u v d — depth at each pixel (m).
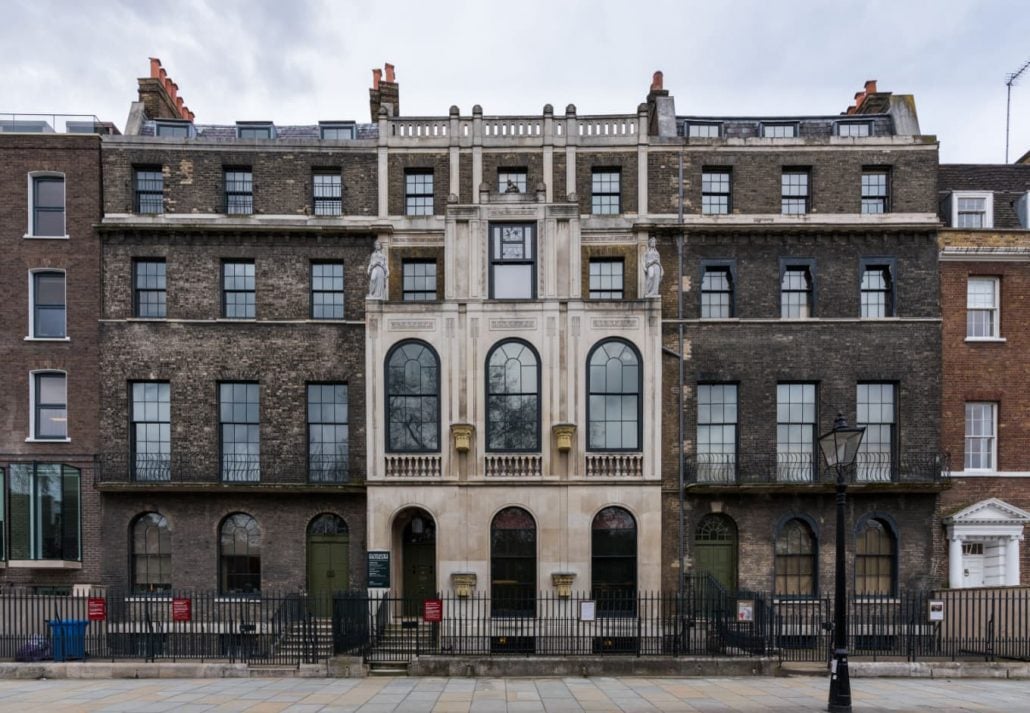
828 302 24.16
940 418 23.86
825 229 23.97
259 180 24.77
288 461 23.86
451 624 21.69
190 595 23.02
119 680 17.05
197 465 23.81
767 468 23.52
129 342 24.12
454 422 22.64
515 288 23.38
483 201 23.31
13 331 24.23
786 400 24.09
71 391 24.05
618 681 16.59
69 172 24.47
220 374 24.08
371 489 22.48
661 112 25.92
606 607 22.00
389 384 22.98
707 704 14.13
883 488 22.75
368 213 24.75
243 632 20.62
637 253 24.17
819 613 21.33
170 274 24.36
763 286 24.22
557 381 22.75
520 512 22.66
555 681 16.62
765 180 24.55
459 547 22.30
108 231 24.27
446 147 24.78
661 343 23.53
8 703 14.48
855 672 17.25
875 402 24.03
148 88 27.00
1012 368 24.30
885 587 23.23
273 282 24.44
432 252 24.34
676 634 18.80
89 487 23.77
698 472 23.52
